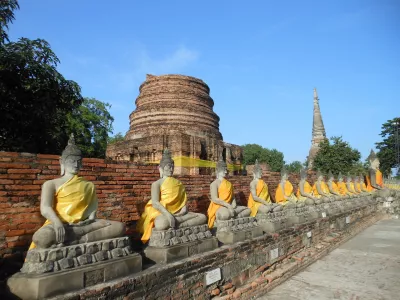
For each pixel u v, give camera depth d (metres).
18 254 6.43
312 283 9.41
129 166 9.04
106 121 37.47
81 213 5.38
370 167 29.75
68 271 4.75
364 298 8.20
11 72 11.43
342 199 19.88
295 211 12.81
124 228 5.89
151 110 21.14
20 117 12.07
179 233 7.02
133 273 5.67
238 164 21.88
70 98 13.66
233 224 8.87
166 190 7.40
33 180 6.82
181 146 16.25
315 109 56.53
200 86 22.81
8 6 12.48
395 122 51.69
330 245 13.71
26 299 4.45
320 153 37.50
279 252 10.23
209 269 7.16
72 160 5.51
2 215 6.32
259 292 8.38
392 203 26.95
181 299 6.32
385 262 11.72
